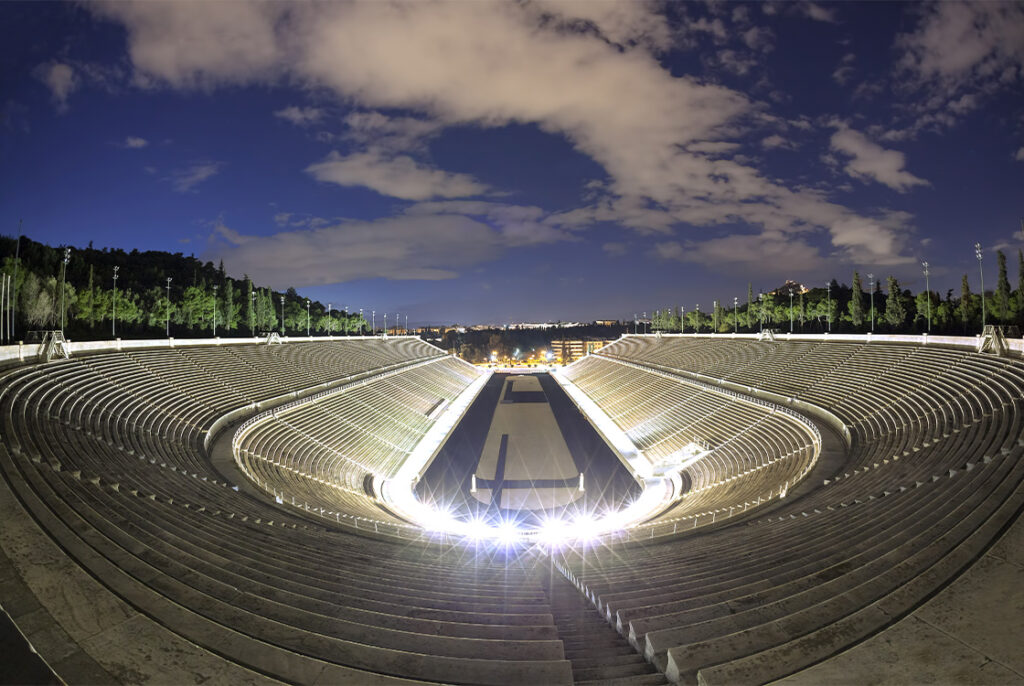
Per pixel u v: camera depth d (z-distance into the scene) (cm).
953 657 807
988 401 3052
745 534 2041
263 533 1897
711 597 1156
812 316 10275
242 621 936
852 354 5769
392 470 4697
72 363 4075
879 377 4609
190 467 2897
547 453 5481
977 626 882
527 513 3725
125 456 2614
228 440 3756
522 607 1266
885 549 1257
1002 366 3666
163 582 1048
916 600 963
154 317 7600
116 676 759
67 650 819
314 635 910
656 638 923
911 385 4041
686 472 4406
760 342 8362
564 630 1171
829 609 954
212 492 2452
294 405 4997
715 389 6172
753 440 4381
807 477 2867
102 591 987
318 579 1371
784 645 843
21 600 950
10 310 4703
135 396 3866
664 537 2238
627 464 4988
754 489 3170
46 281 5647
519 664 853
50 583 1006
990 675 765
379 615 1073
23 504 1381
